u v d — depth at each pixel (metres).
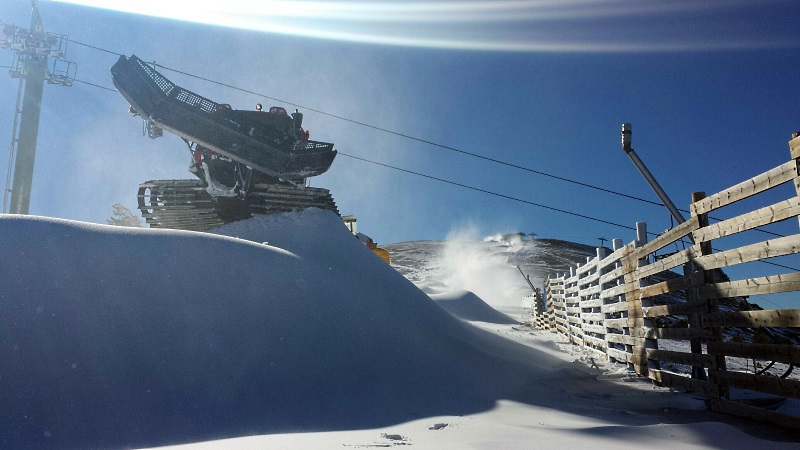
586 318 13.23
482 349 9.46
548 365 9.84
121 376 4.99
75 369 4.88
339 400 5.46
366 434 4.13
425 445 3.58
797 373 8.95
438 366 7.33
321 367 6.11
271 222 14.42
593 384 8.02
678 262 7.09
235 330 6.22
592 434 4.12
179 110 15.59
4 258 5.86
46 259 6.09
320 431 4.40
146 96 15.76
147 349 5.43
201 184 15.91
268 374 5.64
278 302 7.19
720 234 5.84
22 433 4.10
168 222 15.91
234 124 16.16
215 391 5.14
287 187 15.73
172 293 6.41
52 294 5.63
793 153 4.43
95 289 5.95
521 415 5.44
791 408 5.54
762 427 4.83
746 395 5.97
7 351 4.81
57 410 4.41
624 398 6.86
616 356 10.42
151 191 15.80
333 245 12.65
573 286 15.59
